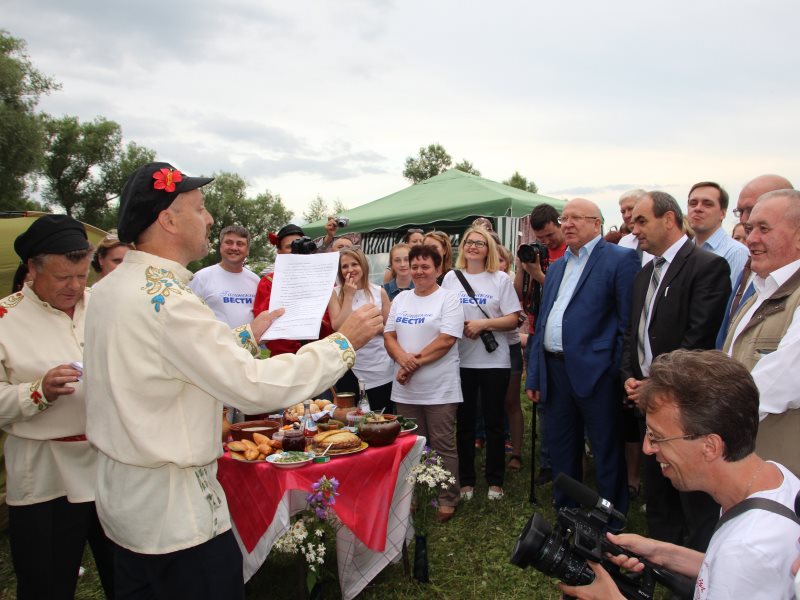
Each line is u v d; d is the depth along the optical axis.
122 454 1.71
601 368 3.59
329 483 2.62
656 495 3.29
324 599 3.13
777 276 2.38
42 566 2.38
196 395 1.76
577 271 3.82
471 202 9.86
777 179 3.09
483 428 5.67
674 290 3.18
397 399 4.07
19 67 23.91
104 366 1.72
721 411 1.31
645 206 3.25
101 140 36.72
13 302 2.43
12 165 23.25
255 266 8.23
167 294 1.70
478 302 4.39
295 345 3.85
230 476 2.85
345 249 4.39
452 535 3.83
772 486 1.31
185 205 1.81
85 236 2.43
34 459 2.36
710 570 1.26
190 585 1.77
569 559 1.64
